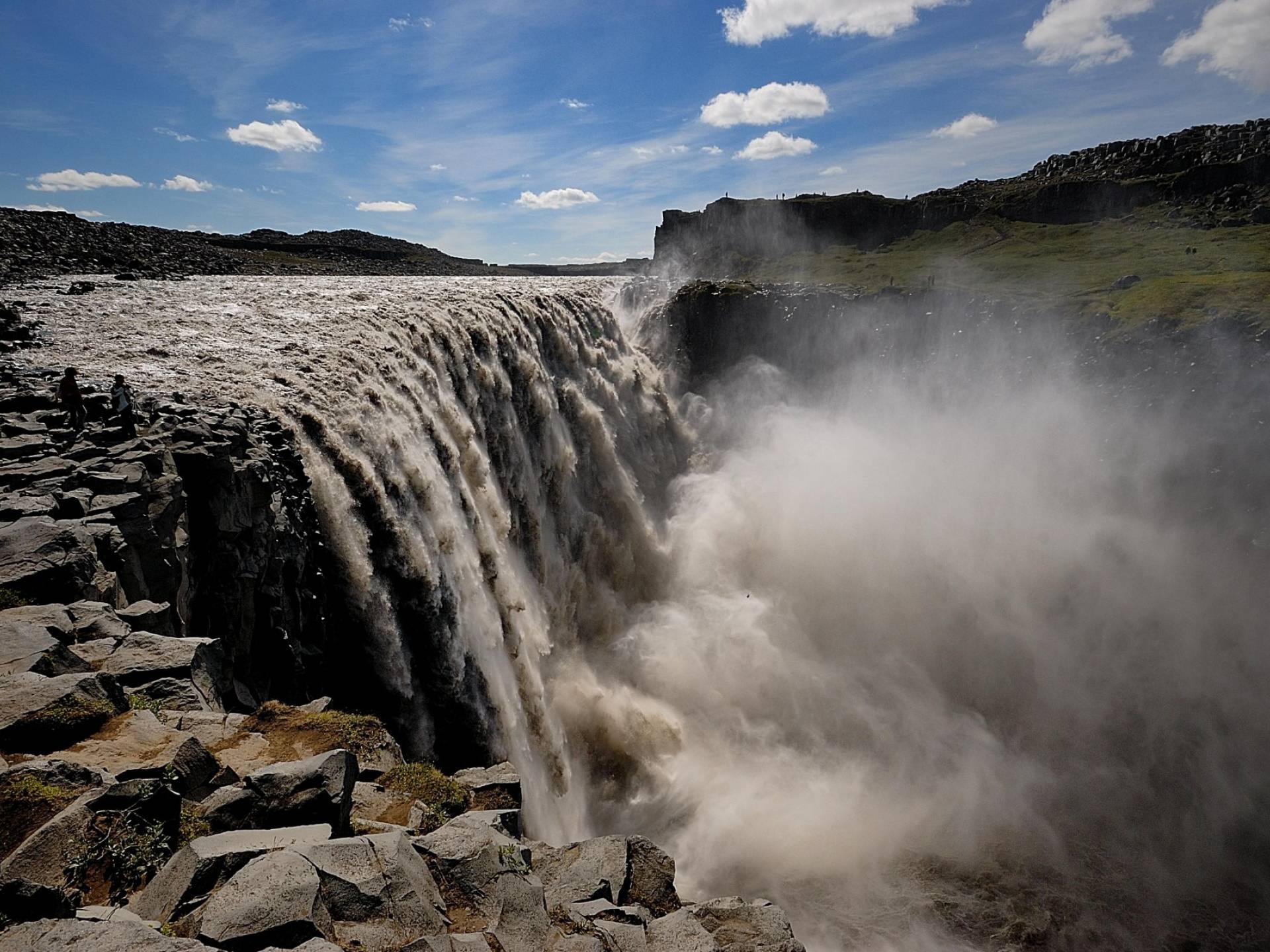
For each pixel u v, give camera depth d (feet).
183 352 89.45
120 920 21.08
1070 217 300.40
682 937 30.78
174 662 34.76
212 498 53.36
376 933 23.49
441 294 150.82
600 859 35.24
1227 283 191.93
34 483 46.62
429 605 73.77
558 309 161.89
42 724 27.30
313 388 79.05
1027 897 89.76
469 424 104.01
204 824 26.20
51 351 85.81
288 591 60.23
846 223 323.78
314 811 27.71
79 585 37.35
